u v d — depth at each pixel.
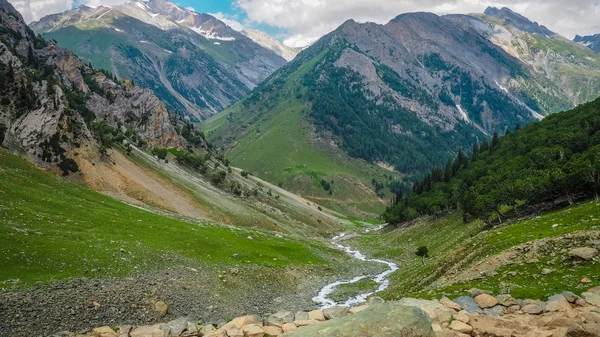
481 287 37.62
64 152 110.25
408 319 17.41
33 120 110.06
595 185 73.81
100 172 116.44
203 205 135.38
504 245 52.44
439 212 146.50
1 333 30.66
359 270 95.25
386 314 17.72
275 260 83.44
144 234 70.88
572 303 24.92
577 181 77.88
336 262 101.94
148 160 155.38
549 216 64.75
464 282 43.31
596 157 76.56
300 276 78.56
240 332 22.81
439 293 41.38
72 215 67.44
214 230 98.81
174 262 61.56
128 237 65.69
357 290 72.81
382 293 68.12
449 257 64.12
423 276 64.25
